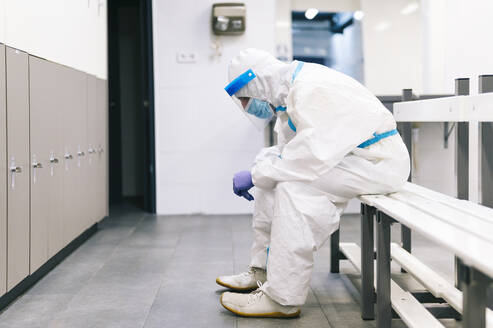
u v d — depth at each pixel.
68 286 2.30
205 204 4.29
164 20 4.18
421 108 2.11
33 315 1.94
